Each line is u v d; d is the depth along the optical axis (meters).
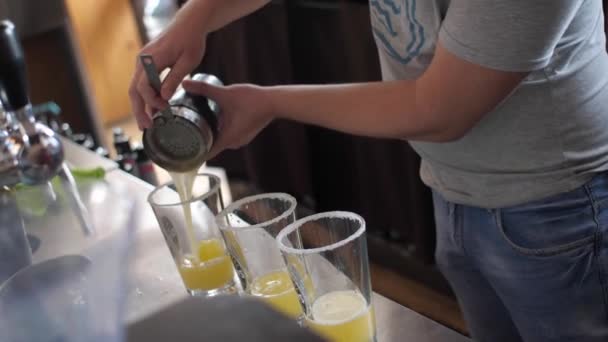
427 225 2.04
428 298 2.16
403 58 0.95
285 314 0.42
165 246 0.97
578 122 0.88
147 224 1.05
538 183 0.92
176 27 1.01
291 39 2.25
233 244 0.79
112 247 0.97
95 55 3.96
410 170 1.99
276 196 0.82
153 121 0.87
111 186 1.21
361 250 0.70
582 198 0.91
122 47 4.06
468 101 0.77
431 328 0.74
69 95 2.86
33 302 0.67
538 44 0.72
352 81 2.08
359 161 2.24
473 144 0.93
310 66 2.29
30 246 1.02
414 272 2.25
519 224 0.95
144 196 1.15
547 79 0.85
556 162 0.90
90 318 0.62
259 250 0.79
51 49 2.76
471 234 1.03
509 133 0.89
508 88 0.76
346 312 0.70
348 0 1.95
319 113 0.88
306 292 0.71
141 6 4.09
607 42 1.29
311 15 2.18
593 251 0.93
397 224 2.22
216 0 1.02
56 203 1.16
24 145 1.22
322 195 2.50
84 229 1.06
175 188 0.96
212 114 0.90
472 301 1.16
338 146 2.34
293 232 0.73
